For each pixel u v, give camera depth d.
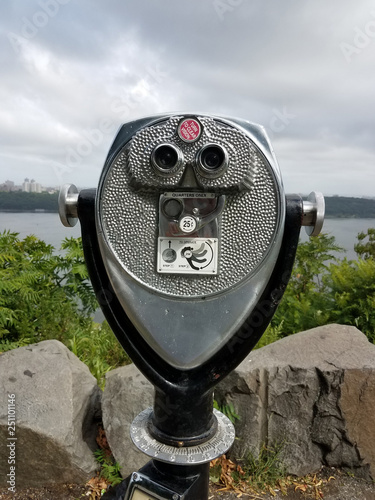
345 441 2.16
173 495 1.03
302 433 2.17
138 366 1.10
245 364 2.21
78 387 2.27
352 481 2.15
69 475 2.04
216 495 2.04
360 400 2.12
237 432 2.19
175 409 1.08
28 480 2.04
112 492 1.17
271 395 2.17
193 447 1.07
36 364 2.30
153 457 1.04
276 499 2.04
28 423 2.00
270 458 2.17
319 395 2.15
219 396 2.23
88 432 2.25
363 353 2.26
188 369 1.08
